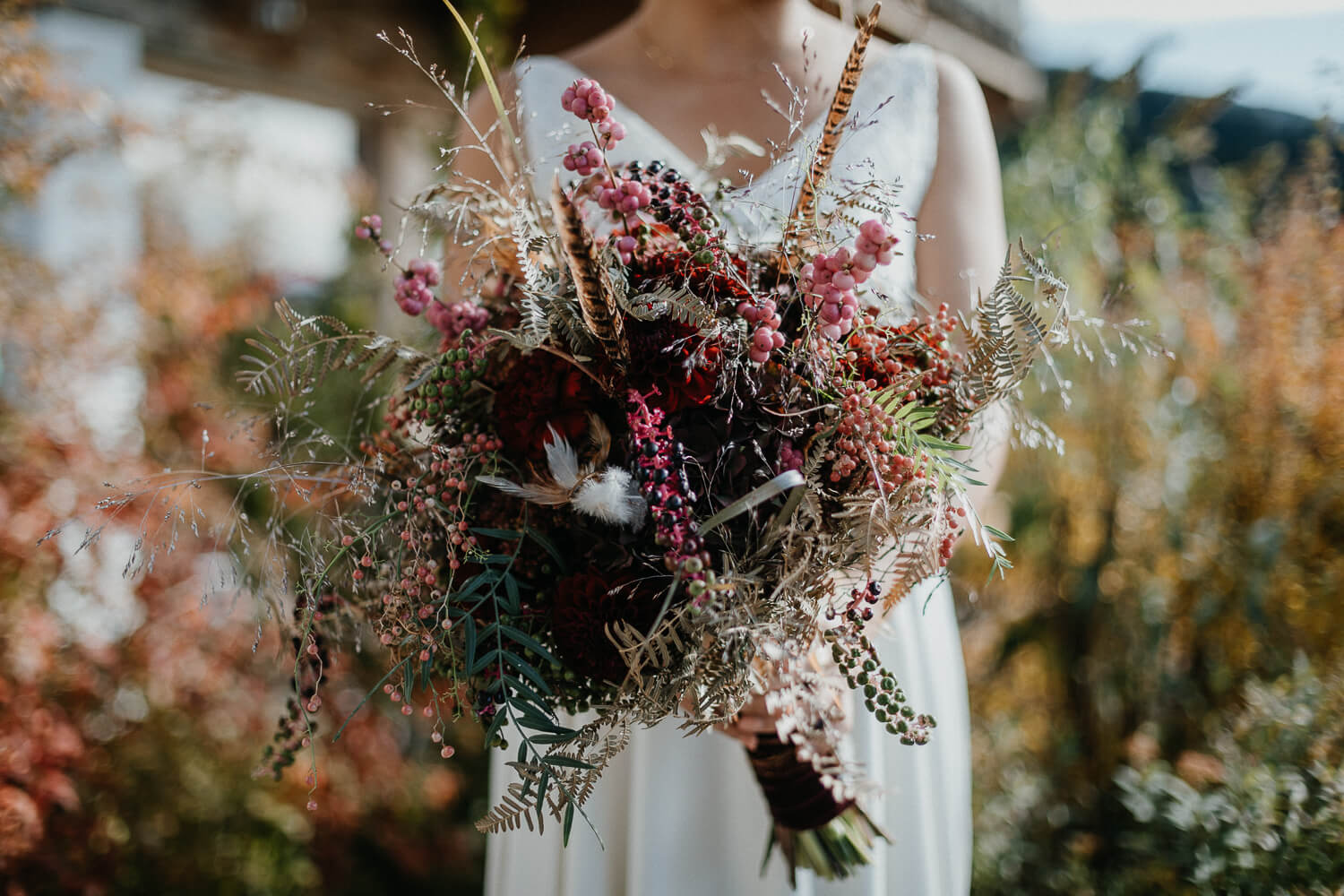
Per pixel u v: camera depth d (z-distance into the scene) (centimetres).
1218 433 229
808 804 113
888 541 100
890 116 130
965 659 264
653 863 131
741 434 95
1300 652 189
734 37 136
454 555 97
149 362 257
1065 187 312
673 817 133
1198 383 237
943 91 138
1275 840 161
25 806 183
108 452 227
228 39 428
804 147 108
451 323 109
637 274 99
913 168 130
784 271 102
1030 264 102
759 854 133
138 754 224
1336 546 203
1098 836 217
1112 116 313
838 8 158
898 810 133
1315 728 174
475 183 107
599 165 97
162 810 225
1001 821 226
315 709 101
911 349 103
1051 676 251
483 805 276
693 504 92
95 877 209
